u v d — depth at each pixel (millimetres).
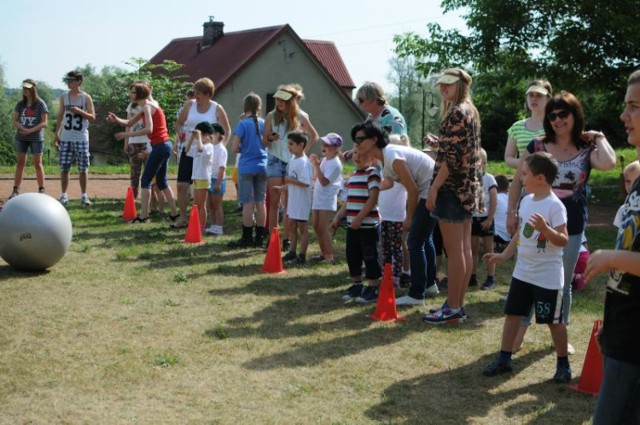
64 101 12641
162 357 5141
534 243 4926
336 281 7730
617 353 2725
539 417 4387
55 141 12922
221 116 10625
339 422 4195
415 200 6531
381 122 7477
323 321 6234
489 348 5629
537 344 5781
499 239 9102
